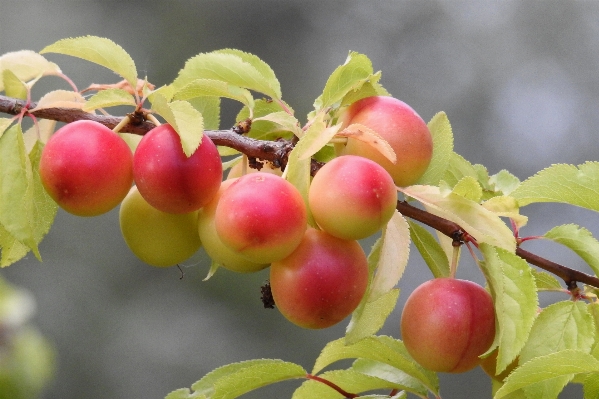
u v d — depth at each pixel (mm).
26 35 2365
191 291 2168
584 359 820
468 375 1897
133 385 2072
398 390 887
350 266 827
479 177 932
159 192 826
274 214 811
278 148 855
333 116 865
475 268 2012
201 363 2094
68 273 2148
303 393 881
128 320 2121
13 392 1008
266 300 870
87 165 829
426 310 851
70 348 2090
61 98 859
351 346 875
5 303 1025
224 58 881
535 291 841
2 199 837
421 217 858
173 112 820
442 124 894
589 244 877
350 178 816
